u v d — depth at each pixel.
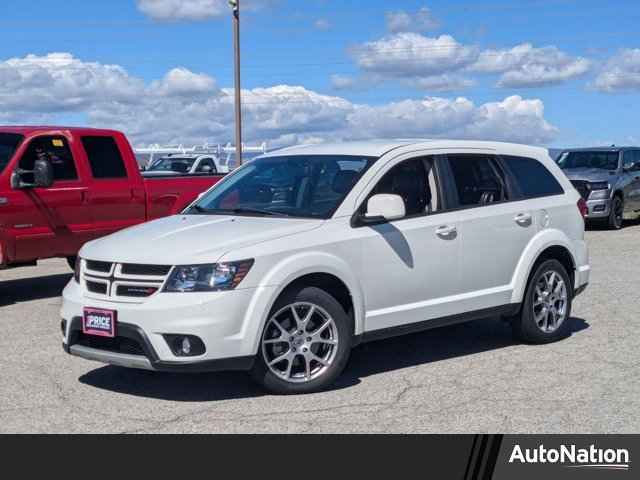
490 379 6.81
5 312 9.91
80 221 10.94
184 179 12.14
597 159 21.02
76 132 11.07
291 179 7.19
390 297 6.82
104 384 6.74
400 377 6.89
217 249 6.07
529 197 7.97
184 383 6.74
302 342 6.36
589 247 16.27
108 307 6.11
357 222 6.69
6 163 10.41
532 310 7.88
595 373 6.96
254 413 5.94
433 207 7.21
